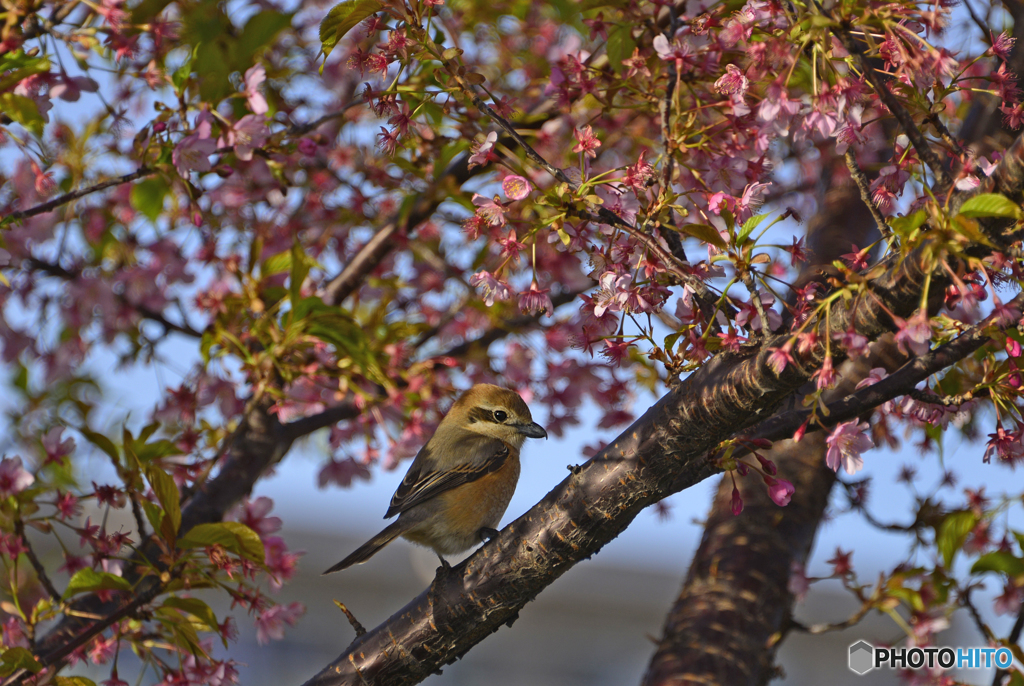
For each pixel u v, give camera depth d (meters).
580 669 27.31
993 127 9.55
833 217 13.31
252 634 24.55
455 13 12.53
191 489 10.12
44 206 8.64
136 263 12.18
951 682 9.23
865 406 6.92
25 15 8.09
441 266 13.35
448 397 12.73
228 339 11.18
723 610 10.66
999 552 8.55
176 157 8.67
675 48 7.42
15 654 7.64
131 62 10.33
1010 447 6.72
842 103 6.34
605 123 11.59
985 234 6.09
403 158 10.40
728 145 7.48
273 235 13.16
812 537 11.50
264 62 11.98
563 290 13.06
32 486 9.11
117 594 9.46
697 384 6.95
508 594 7.66
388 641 7.99
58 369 12.11
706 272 6.89
